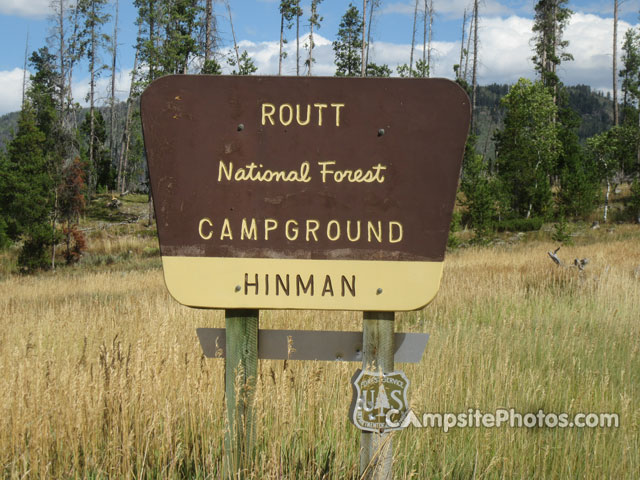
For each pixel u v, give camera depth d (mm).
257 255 2736
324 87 2711
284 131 2729
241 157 2736
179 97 2740
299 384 3619
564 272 11148
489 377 4676
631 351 6000
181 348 4020
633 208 34594
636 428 3762
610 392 4629
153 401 3129
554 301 9211
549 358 5168
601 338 6730
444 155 2684
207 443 2992
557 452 3562
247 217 2736
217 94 2738
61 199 30531
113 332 5453
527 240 31078
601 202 38656
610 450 3592
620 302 8469
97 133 55688
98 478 2832
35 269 28891
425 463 3168
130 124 52438
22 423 2982
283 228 2732
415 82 2691
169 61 44500
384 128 2699
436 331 6480
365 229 2709
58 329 5879
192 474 3018
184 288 2748
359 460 3025
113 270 26938
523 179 36000
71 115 49062
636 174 40781
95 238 35062
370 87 2701
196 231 2750
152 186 2752
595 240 28984
